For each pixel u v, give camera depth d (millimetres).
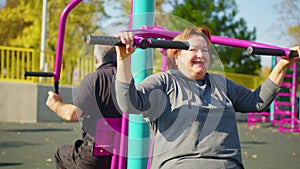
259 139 8852
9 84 10695
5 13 16891
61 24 2492
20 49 11344
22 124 10023
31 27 16953
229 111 2029
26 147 6414
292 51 2043
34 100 10820
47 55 11633
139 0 2227
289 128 11570
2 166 4926
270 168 5359
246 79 17438
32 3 17031
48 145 6672
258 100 2188
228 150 1948
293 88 11828
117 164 2320
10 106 10695
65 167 2566
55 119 11109
